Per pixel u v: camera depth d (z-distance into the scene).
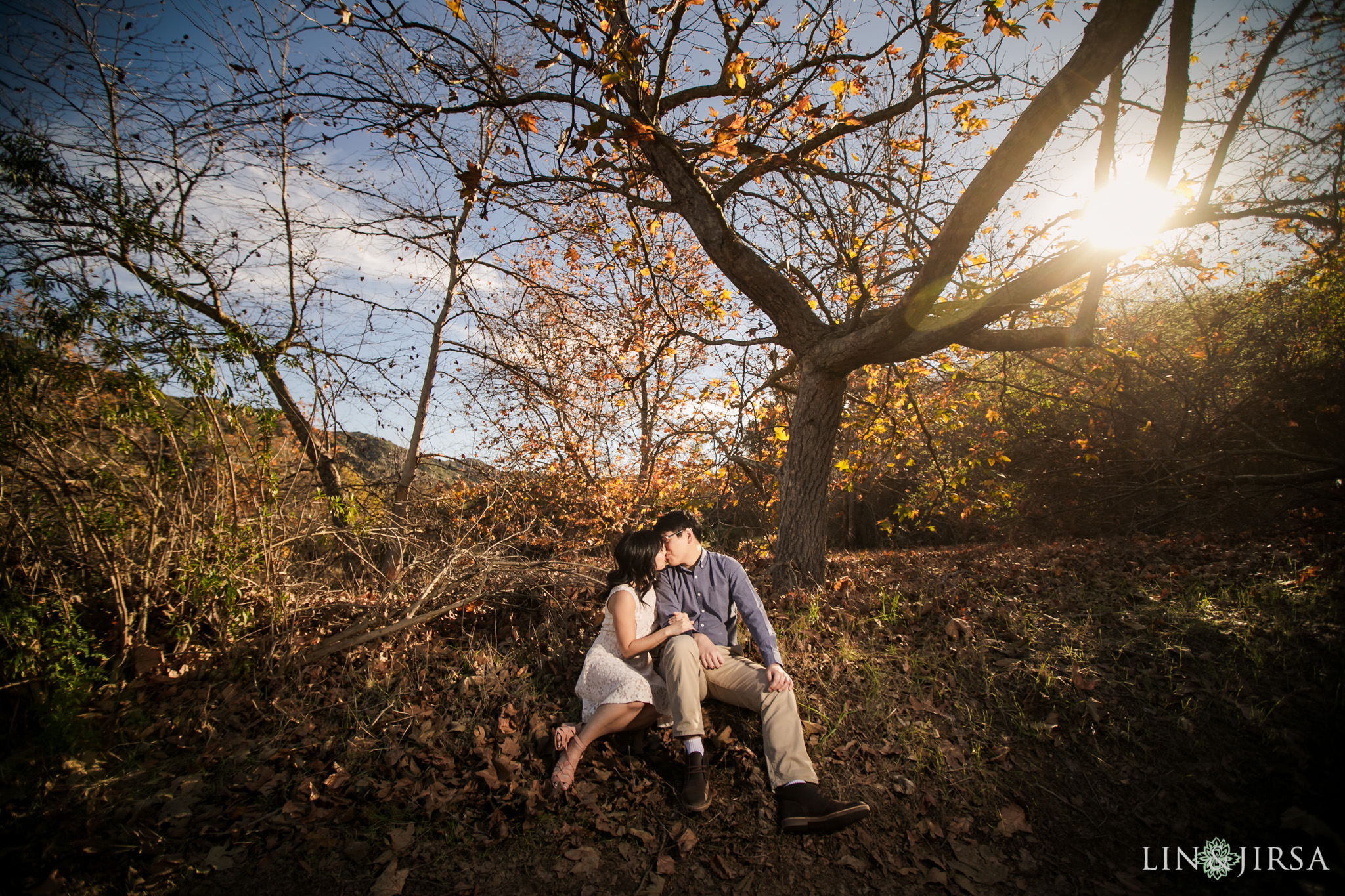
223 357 3.57
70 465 3.37
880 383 7.02
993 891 2.21
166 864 2.29
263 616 3.78
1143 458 8.62
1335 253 5.42
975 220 3.66
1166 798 2.52
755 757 2.78
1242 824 2.38
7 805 2.49
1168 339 9.65
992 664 3.38
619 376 9.36
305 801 2.60
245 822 2.50
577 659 3.56
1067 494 10.13
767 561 5.49
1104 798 2.56
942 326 4.27
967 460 7.95
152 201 4.89
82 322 3.06
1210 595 4.04
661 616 3.06
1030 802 2.56
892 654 3.54
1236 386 8.48
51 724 2.79
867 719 3.03
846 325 4.76
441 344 9.23
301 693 3.32
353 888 2.24
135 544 3.57
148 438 3.57
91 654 3.10
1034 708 3.04
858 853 2.39
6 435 3.07
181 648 3.48
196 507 3.68
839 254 5.07
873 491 13.80
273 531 3.96
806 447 4.85
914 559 7.64
